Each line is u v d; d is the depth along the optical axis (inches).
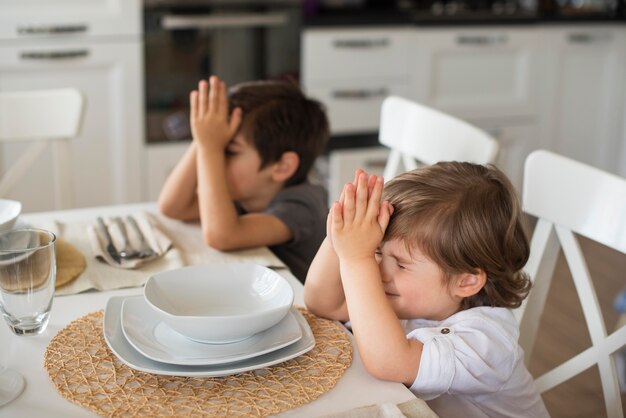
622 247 48.1
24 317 40.8
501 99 145.4
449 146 63.1
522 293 45.7
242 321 37.4
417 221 41.6
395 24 133.6
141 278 50.0
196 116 59.3
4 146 117.2
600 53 149.6
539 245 54.4
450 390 39.9
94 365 38.1
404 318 44.1
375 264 40.8
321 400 36.2
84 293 47.8
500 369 40.9
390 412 34.0
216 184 57.8
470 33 139.0
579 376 91.9
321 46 130.8
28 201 120.3
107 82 120.8
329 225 43.8
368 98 135.8
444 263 41.7
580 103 151.3
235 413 34.6
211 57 126.0
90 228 56.5
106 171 124.3
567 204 51.8
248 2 125.1
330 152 137.2
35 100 74.2
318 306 45.3
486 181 43.3
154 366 37.4
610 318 106.8
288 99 63.9
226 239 55.6
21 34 114.7
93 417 34.3
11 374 37.3
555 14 145.4
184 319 37.0
